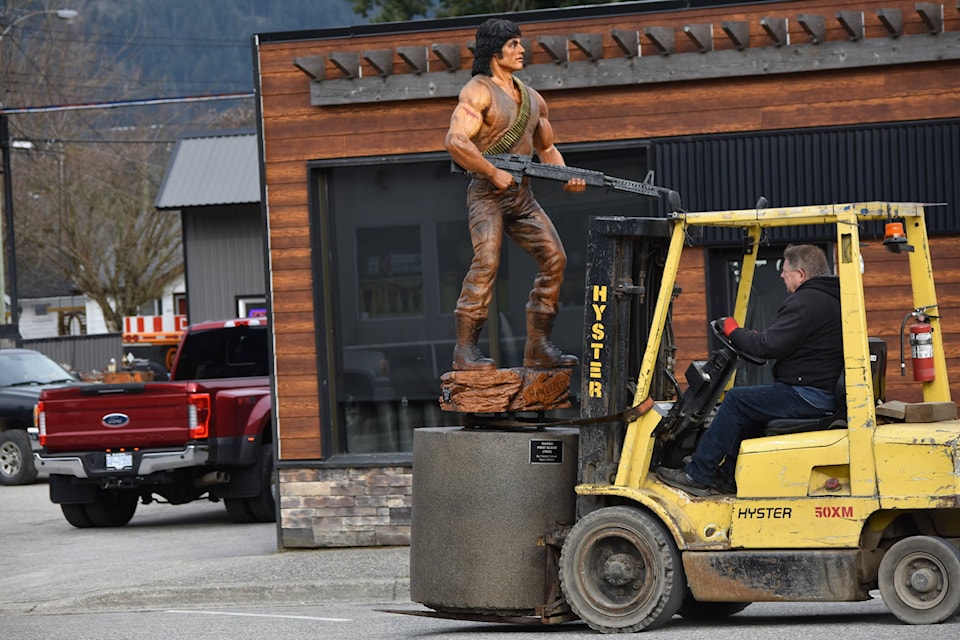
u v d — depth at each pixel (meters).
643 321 10.34
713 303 14.73
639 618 9.62
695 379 9.79
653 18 14.63
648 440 9.84
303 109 15.50
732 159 14.53
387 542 15.42
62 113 56.31
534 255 10.66
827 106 14.35
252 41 15.56
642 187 10.01
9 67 54.47
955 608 9.05
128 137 58.16
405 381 15.63
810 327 9.49
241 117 72.19
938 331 9.91
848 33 14.12
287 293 15.60
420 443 10.58
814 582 9.30
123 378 29.44
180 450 18.39
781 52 14.28
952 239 14.14
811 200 14.38
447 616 10.48
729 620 10.48
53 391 18.77
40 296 74.31
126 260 57.44
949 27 13.99
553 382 10.45
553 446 10.23
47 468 18.67
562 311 15.12
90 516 19.75
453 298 15.49
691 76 14.46
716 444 9.71
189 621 11.95
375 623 11.42
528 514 10.20
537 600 10.18
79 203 56.88
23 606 13.59
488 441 10.27
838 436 9.31
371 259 15.65
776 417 9.62
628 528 9.67
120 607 13.41
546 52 14.77
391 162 15.35
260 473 18.95
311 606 12.88
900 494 9.12
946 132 14.12
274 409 15.64
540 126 10.61
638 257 10.22
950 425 9.32
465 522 10.29
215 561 14.92
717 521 9.61
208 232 44.12
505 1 31.38
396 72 15.24
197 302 44.12
